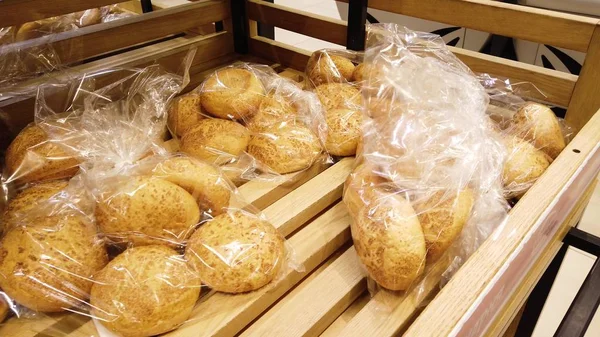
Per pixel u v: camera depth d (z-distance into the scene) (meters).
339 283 0.57
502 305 0.48
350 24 0.95
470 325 0.39
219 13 1.04
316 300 0.55
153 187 0.53
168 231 0.53
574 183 0.56
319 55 0.93
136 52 0.96
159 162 0.59
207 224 0.55
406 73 0.77
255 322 0.52
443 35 1.58
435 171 0.59
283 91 0.82
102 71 0.83
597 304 0.63
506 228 0.48
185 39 1.07
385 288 0.55
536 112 0.72
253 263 0.51
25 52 0.82
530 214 0.50
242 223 0.55
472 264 0.44
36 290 0.46
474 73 0.85
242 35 1.10
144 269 0.48
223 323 0.49
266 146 0.69
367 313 0.53
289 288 0.57
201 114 0.77
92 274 0.49
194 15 0.99
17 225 0.50
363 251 0.54
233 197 0.62
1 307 0.47
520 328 0.97
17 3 0.72
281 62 1.08
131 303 0.46
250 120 0.76
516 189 0.65
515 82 0.81
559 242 0.66
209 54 1.07
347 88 0.85
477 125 0.67
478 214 0.58
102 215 0.52
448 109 0.69
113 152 0.62
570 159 0.59
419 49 0.85
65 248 0.48
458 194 0.56
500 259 0.44
